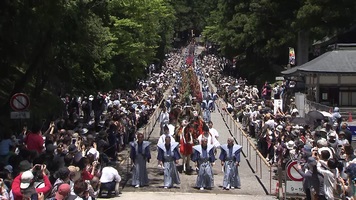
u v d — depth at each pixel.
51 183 16.98
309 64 53.97
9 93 38.75
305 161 22.67
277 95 60.00
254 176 30.56
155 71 132.62
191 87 71.62
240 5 94.38
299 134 28.81
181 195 24.88
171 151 26.84
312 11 64.62
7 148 22.25
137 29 55.12
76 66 40.66
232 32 94.69
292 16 75.94
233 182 26.91
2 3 25.67
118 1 48.81
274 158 32.25
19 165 16.38
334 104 52.44
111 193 24.06
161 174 30.73
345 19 64.75
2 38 27.36
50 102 41.06
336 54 53.91
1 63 32.56
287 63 86.06
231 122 51.81
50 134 24.58
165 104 50.81
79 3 29.58
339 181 20.28
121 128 36.69
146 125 44.72
